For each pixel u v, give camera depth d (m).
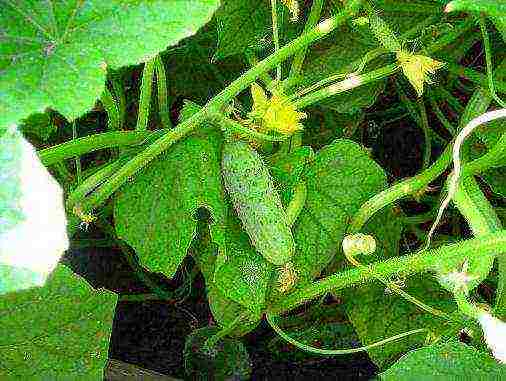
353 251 0.44
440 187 0.59
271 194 0.41
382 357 0.51
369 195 0.48
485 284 0.59
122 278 0.64
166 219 0.43
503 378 0.38
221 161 0.42
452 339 0.41
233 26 0.50
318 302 0.58
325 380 0.61
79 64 0.32
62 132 0.61
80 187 0.43
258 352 0.61
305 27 0.50
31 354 0.38
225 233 0.43
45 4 0.33
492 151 0.44
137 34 0.33
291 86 0.50
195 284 0.63
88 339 0.39
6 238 0.28
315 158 0.48
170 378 0.56
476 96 0.49
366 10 0.45
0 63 0.32
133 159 0.42
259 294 0.43
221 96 0.42
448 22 0.55
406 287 0.51
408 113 0.65
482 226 0.44
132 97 0.63
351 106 0.54
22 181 0.29
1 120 0.31
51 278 0.37
